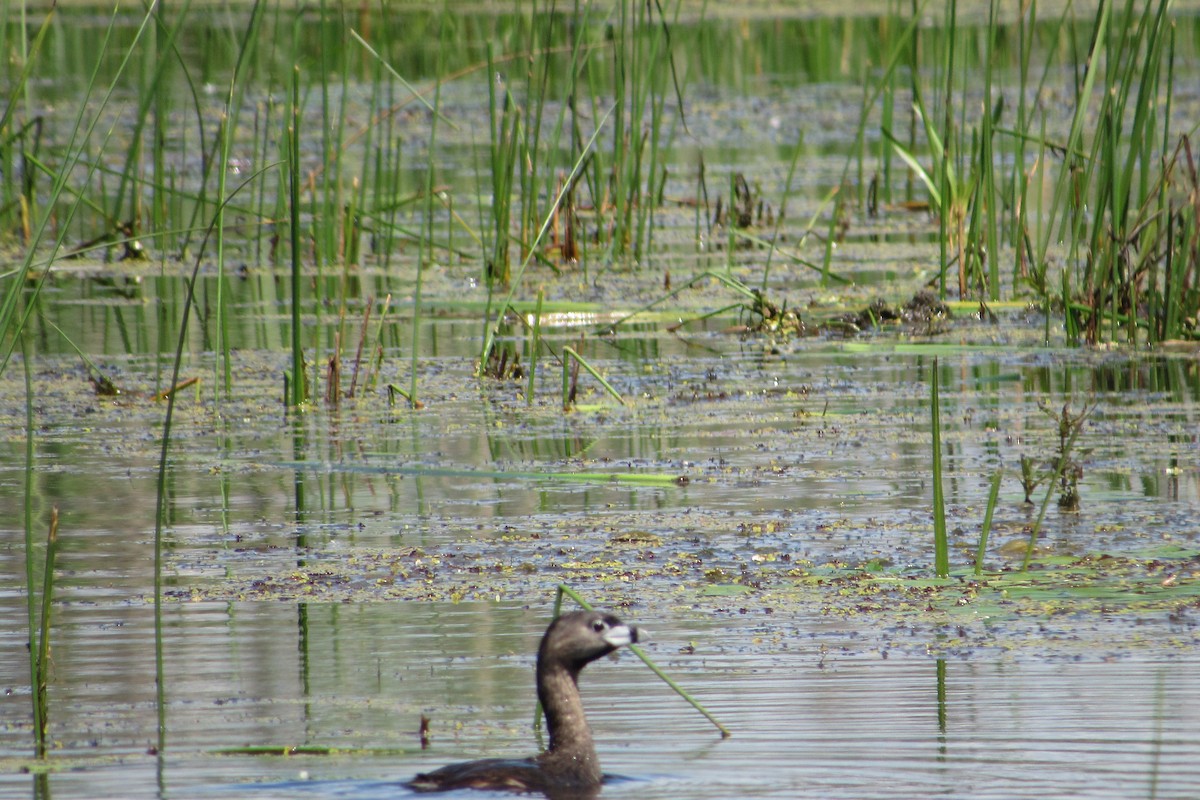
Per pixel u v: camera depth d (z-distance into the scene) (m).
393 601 9.10
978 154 19.97
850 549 10.12
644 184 26.19
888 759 6.48
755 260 21.23
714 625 8.66
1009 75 33.66
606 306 18.78
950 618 8.73
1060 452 12.20
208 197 24.28
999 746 6.61
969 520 10.76
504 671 7.88
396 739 6.86
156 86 12.41
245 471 12.28
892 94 20.30
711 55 35.22
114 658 8.10
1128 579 9.41
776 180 26.42
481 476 11.64
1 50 12.20
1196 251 16.95
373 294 19.67
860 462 12.39
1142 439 12.93
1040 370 15.81
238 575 9.63
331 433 13.48
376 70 18.94
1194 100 30.16
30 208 22.33
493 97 18.42
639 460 12.47
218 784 6.23
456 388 15.22
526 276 20.41
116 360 16.47
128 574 9.66
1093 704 7.20
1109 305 17.55
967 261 18.70
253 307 19.19
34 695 6.93
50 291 20.45
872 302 18.20
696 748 6.66
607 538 10.44
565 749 6.37
